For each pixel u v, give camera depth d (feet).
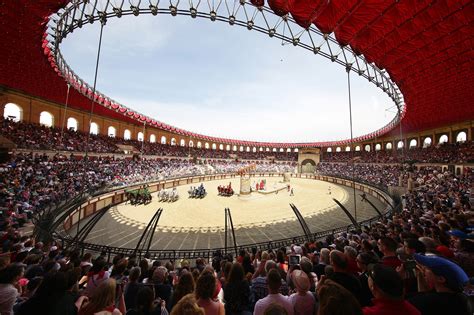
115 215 66.03
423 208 45.03
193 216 66.85
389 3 31.94
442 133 132.57
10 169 60.85
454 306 7.45
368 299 10.88
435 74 53.26
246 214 70.49
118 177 94.17
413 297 8.45
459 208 37.86
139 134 162.71
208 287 9.83
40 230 35.12
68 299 9.21
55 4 36.24
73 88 80.64
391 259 13.35
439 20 34.81
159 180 111.24
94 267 15.57
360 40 40.63
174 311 7.13
